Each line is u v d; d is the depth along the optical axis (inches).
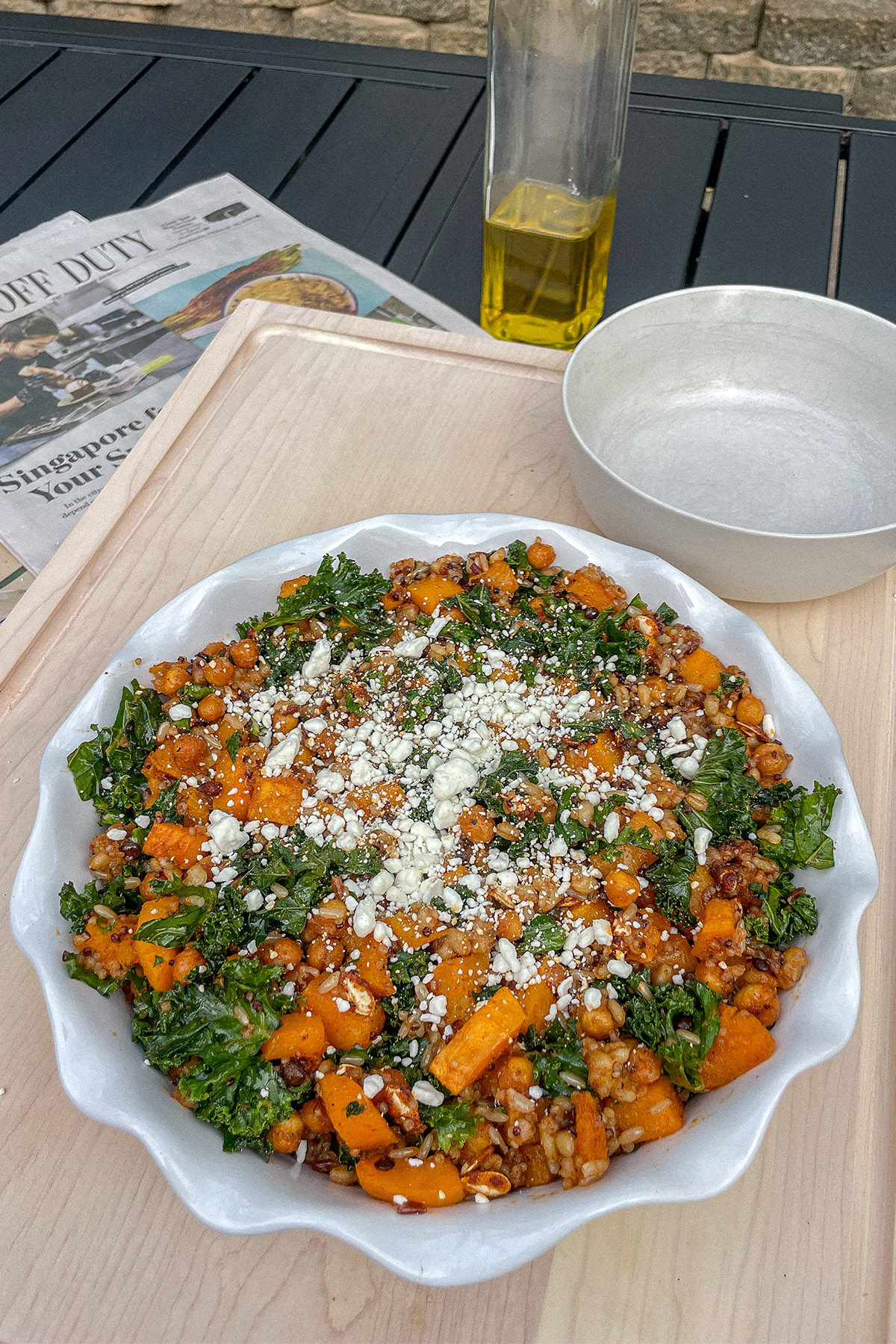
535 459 18.0
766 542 14.0
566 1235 9.3
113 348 22.7
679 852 12.4
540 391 19.1
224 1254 10.8
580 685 14.0
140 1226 10.9
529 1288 10.6
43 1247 10.7
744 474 16.5
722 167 25.4
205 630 14.2
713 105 27.0
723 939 11.5
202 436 18.2
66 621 15.8
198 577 16.3
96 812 12.7
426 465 17.8
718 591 15.6
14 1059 11.9
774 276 23.1
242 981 11.0
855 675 15.4
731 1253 10.9
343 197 25.5
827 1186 11.3
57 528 19.7
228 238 24.7
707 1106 10.5
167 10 41.4
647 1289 10.6
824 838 12.1
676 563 15.3
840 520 15.8
